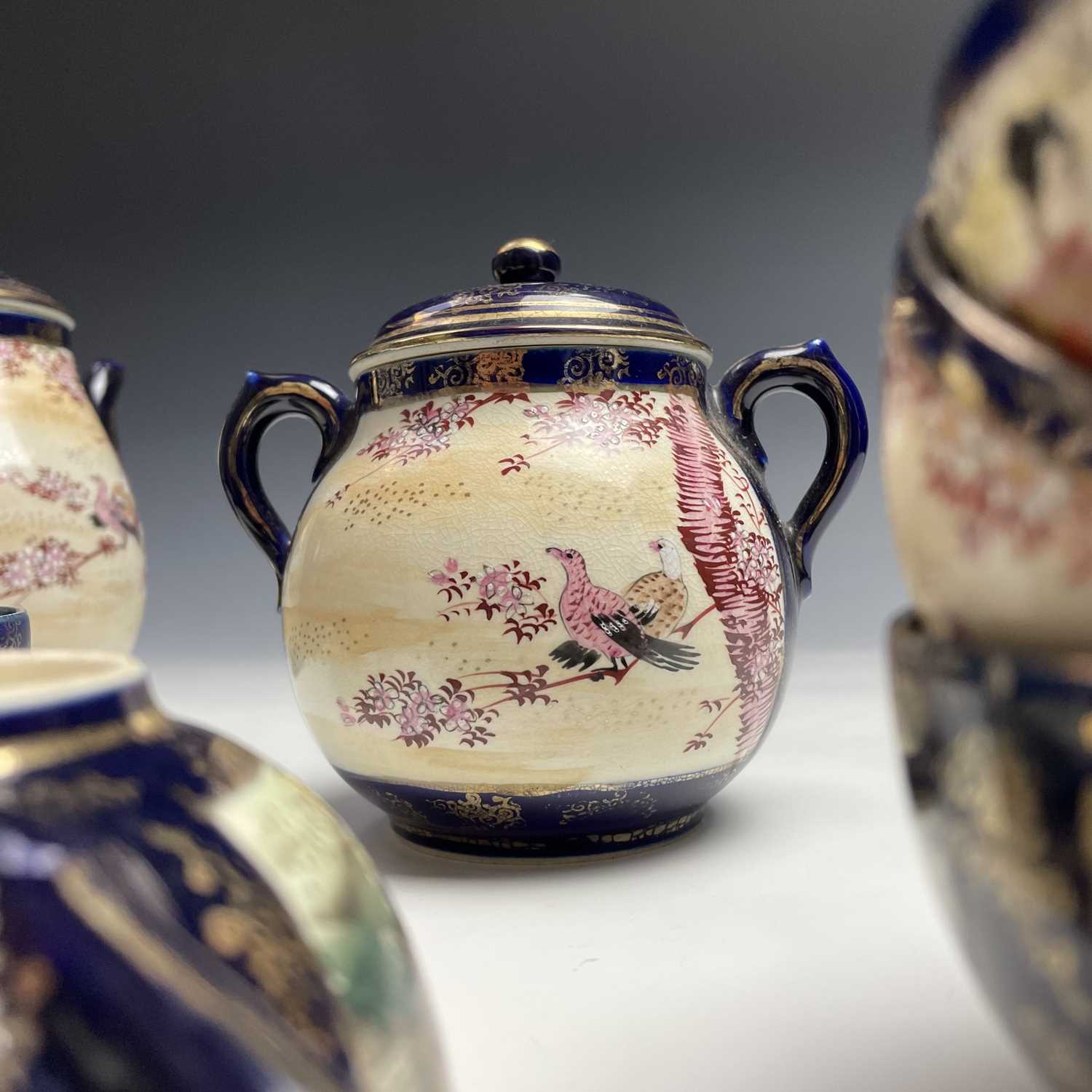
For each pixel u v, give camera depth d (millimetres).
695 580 392
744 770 479
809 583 435
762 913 388
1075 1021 261
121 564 489
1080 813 240
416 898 397
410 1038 271
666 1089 332
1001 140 242
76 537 475
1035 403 238
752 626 400
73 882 230
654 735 392
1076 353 237
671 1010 354
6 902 225
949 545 262
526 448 394
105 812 247
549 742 388
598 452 394
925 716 277
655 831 417
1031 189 236
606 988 362
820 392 432
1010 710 248
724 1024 348
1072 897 247
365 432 417
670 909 391
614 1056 341
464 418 400
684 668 391
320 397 436
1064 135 230
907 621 296
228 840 263
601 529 388
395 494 396
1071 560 241
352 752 404
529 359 401
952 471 257
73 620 476
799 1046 341
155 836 249
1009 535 248
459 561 387
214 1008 232
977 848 267
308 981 251
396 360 410
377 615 392
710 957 371
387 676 392
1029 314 242
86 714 264
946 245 261
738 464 414
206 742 295
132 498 505
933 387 260
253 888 257
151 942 232
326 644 400
